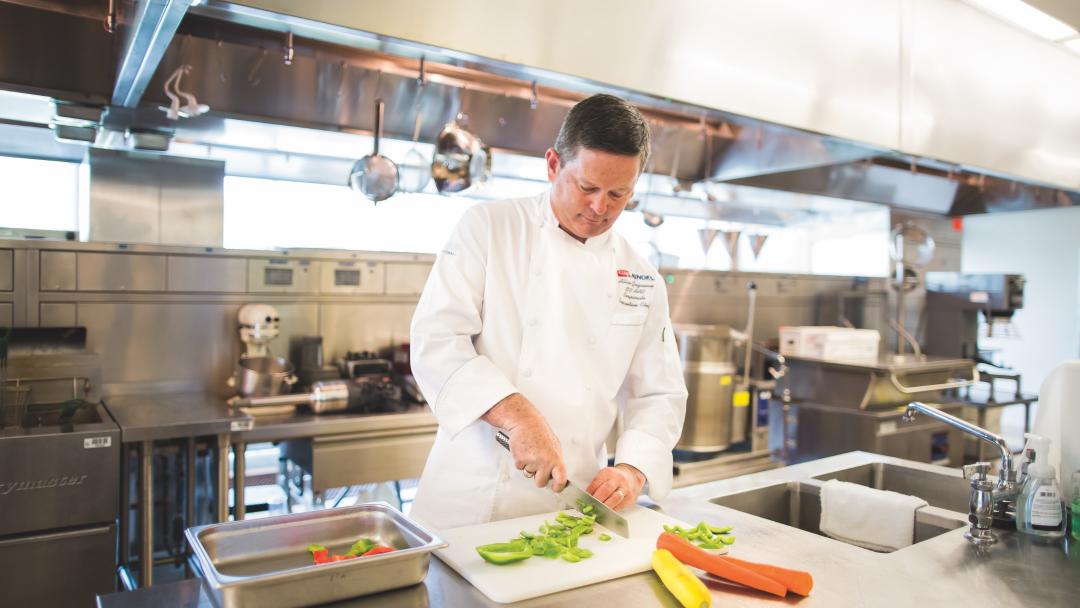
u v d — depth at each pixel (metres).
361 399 2.99
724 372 3.32
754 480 1.89
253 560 1.15
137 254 2.99
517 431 1.31
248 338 3.11
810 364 3.66
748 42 2.10
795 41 2.20
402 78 3.02
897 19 2.48
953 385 3.72
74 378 2.55
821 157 3.27
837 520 1.77
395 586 1.05
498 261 1.54
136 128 3.04
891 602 1.11
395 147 3.44
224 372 3.18
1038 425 1.66
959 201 5.44
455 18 1.63
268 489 3.61
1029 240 5.90
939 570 1.25
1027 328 5.91
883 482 2.13
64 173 3.57
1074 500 1.46
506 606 1.04
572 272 1.54
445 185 2.93
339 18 1.51
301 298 3.31
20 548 2.10
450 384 1.42
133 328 3.00
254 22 1.75
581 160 1.31
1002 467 1.54
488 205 1.60
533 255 1.54
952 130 2.70
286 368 3.04
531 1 1.72
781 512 1.89
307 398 2.92
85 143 3.24
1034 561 1.32
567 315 1.53
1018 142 2.97
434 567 1.18
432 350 1.46
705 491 1.77
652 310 1.68
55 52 2.43
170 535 2.88
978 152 2.80
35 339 2.76
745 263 5.61
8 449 2.07
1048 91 3.07
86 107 2.65
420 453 2.92
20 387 2.30
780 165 3.52
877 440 3.30
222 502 2.53
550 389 1.52
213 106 2.88
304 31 1.81
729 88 2.06
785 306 4.84
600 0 1.82
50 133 3.16
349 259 3.40
